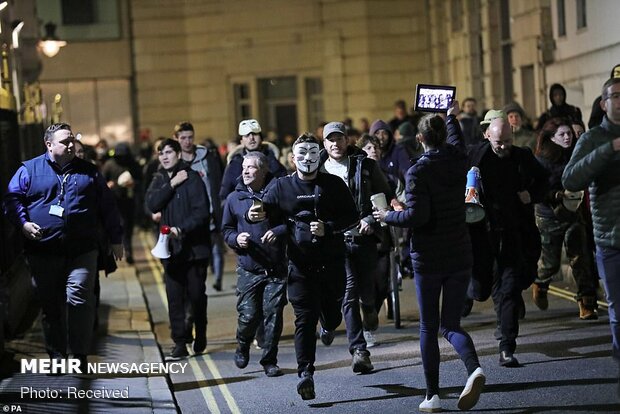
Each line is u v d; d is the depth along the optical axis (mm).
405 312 20797
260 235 15805
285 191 14047
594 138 12133
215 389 15578
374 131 19875
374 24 52219
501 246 14898
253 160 15984
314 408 13844
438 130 12969
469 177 14594
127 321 21594
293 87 55125
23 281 21453
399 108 33906
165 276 17812
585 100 31203
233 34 55688
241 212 15906
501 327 15016
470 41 43625
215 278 25938
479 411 12891
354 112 52938
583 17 31531
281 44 54469
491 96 40688
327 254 13898
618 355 12195
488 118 15438
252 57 55188
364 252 16016
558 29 33812
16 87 28781
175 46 57125
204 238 17562
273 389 15211
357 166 16172
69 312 15602
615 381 13742
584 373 14281
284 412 13781
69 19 56906
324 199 13961
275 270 15805
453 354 16328
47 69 56906
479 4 42469
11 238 20469
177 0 56844
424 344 13078
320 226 13742
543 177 14969
